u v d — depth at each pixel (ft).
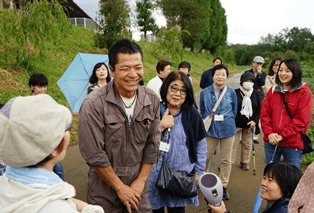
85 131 5.17
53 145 2.87
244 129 13.78
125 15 46.65
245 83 12.83
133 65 5.03
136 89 5.51
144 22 90.43
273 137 9.39
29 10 26.05
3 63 27.37
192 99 7.48
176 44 69.41
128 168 5.68
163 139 7.32
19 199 2.76
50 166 3.16
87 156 5.24
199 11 122.62
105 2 46.34
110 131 5.35
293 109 9.13
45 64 32.45
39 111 2.79
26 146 2.71
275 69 16.99
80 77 15.11
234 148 13.74
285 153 9.53
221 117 10.89
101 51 50.16
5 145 2.68
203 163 7.98
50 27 27.07
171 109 7.58
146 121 5.67
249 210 10.53
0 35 31.12
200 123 7.79
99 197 5.78
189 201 7.63
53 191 2.87
